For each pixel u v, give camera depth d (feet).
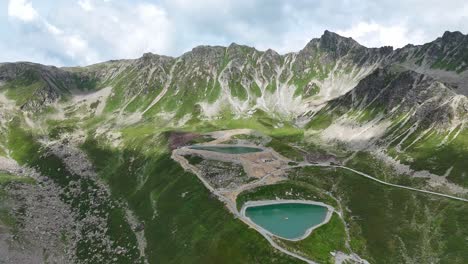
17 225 564.30
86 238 552.82
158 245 511.81
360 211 552.82
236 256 443.73
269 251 438.40
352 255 452.35
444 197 563.07
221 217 522.06
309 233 479.41
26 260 493.36
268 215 537.65
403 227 501.56
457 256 435.53
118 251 517.14
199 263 449.06
